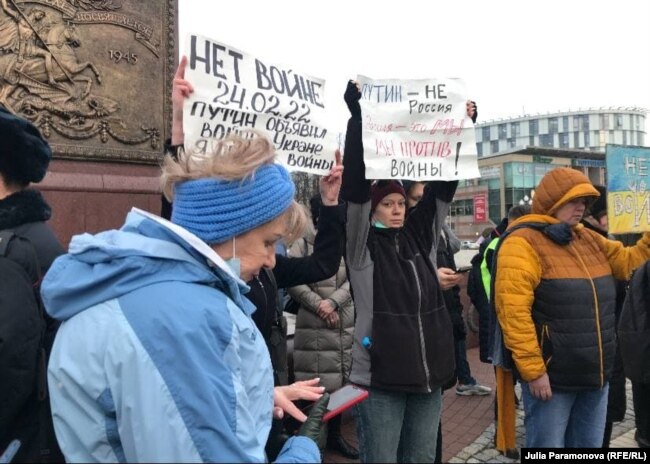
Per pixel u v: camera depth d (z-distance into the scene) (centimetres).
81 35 395
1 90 363
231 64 224
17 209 157
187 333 97
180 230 110
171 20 443
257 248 127
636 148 418
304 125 246
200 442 92
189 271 108
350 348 368
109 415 98
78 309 103
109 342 96
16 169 159
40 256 153
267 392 119
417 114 275
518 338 260
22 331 132
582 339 258
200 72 215
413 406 253
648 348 327
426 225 278
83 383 97
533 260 263
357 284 248
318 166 251
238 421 100
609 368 267
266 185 122
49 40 381
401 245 262
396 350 237
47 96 380
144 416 91
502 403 366
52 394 102
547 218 273
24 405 138
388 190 256
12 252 143
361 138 257
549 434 267
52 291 104
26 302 135
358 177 252
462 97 285
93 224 391
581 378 259
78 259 107
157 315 97
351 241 247
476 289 481
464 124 283
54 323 150
